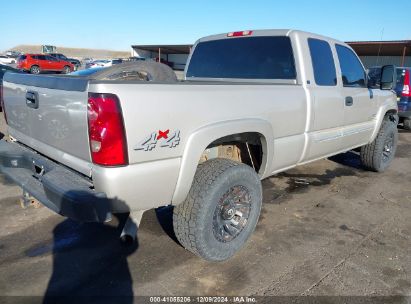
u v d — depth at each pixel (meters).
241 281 2.89
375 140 5.57
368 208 4.40
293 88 3.69
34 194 2.74
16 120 3.36
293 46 3.91
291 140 3.72
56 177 2.57
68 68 30.83
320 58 4.15
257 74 4.19
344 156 6.89
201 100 2.70
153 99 2.39
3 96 3.56
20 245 3.35
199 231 2.84
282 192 4.86
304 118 3.83
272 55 4.07
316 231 3.76
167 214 4.05
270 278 2.93
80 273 2.96
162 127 2.46
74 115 2.44
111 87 2.24
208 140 2.74
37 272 2.95
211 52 4.64
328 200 4.62
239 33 4.39
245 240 3.25
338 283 2.88
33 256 3.18
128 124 2.29
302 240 3.56
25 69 28.41
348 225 3.92
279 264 3.13
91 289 2.77
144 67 3.33
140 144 2.37
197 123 2.68
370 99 5.11
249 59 4.27
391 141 5.91
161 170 2.51
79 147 2.47
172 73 3.45
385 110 5.53
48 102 2.71
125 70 3.26
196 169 2.89
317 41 4.16
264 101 3.26
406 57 32.84
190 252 3.29
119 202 2.39
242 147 3.67
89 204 2.29
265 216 4.09
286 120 3.57
